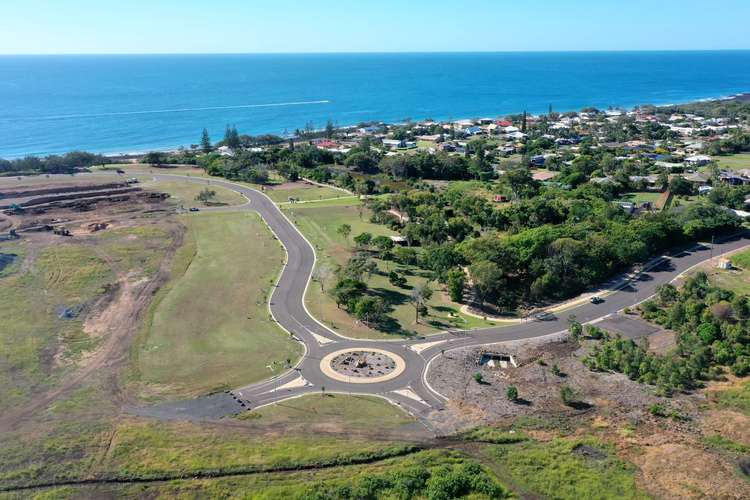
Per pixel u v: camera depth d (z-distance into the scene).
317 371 79.94
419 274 117.94
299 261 122.62
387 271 118.56
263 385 76.06
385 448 61.94
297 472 58.28
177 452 61.19
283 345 87.38
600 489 55.75
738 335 82.94
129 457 60.50
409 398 73.38
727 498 54.12
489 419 68.56
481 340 90.50
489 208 151.12
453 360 83.75
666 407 70.12
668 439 63.62
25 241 131.00
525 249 113.12
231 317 96.31
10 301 100.31
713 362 80.06
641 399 72.31
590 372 80.00
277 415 68.94
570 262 109.69
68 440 63.44
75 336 88.94
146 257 123.12
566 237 114.94
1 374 77.69
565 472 58.28
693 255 125.88
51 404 70.94
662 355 83.25
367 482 55.47
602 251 113.88
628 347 82.88
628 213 144.00
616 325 94.81
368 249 130.75
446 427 66.88
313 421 67.69
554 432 65.62
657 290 103.50
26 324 92.19
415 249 129.88
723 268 116.62
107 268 116.38
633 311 99.69
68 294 103.94
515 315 100.00
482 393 74.69
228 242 134.12
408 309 101.12
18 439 63.69
